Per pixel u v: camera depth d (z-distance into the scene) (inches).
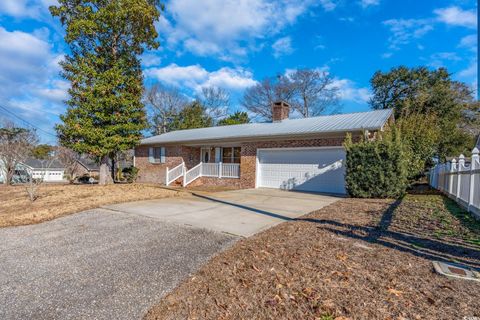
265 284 111.0
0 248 173.2
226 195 426.0
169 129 1395.2
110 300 106.9
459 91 909.8
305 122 577.9
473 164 238.7
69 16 512.7
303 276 115.6
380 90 962.7
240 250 154.6
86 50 541.6
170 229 209.6
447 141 716.0
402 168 359.6
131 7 513.3
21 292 114.8
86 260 149.2
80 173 1375.5
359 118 518.0
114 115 533.3
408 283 105.8
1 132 842.2
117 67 535.8
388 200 337.1
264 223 224.8
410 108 738.8
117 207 305.6
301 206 313.4
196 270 131.4
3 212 291.9
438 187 455.5
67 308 101.9
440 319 82.8
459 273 113.2
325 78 1205.1
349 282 108.3
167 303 102.6
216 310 95.3
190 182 645.9
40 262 147.8
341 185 452.4
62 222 241.0
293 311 91.5
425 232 178.2
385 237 167.9
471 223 200.7
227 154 714.8
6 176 767.7
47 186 554.3
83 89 512.1
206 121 1357.0
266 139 543.2
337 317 86.1
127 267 138.0
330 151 469.4
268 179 547.5
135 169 810.2
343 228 192.9
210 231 200.8
